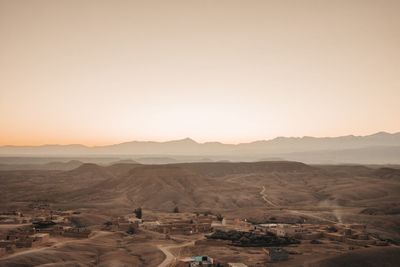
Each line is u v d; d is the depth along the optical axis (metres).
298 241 169.12
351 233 182.88
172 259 144.12
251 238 167.50
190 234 192.62
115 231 197.50
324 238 178.38
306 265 129.12
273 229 188.75
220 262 136.75
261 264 133.12
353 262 127.12
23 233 174.38
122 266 137.88
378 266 125.31
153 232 195.25
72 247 160.38
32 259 138.50
